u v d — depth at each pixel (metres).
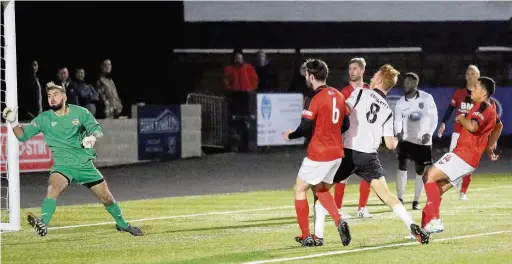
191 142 48.47
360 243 21.73
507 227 24.55
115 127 45.03
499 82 59.75
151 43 56.50
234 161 46.78
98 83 45.66
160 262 19.38
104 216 27.80
